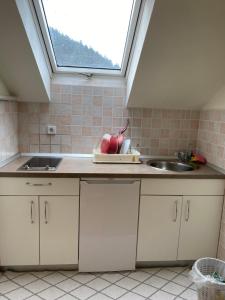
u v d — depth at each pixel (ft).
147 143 8.48
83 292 6.11
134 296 6.04
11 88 7.24
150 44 5.82
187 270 7.11
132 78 7.11
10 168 6.48
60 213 6.48
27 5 5.52
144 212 6.70
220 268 5.99
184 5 4.94
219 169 7.09
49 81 7.72
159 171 6.75
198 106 8.21
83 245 6.67
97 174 6.35
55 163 7.29
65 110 8.02
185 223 6.89
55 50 7.38
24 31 5.42
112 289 6.25
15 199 6.30
